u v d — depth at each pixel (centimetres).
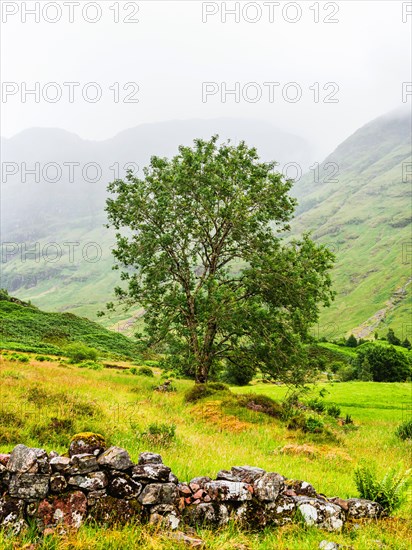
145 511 689
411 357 8112
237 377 5441
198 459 1211
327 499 828
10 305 9819
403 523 835
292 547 654
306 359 3319
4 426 1227
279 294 3384
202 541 636
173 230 3428
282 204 3469
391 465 1638
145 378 4228
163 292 3531
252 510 743
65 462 671
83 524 642
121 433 1418
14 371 2892
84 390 2456
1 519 611
